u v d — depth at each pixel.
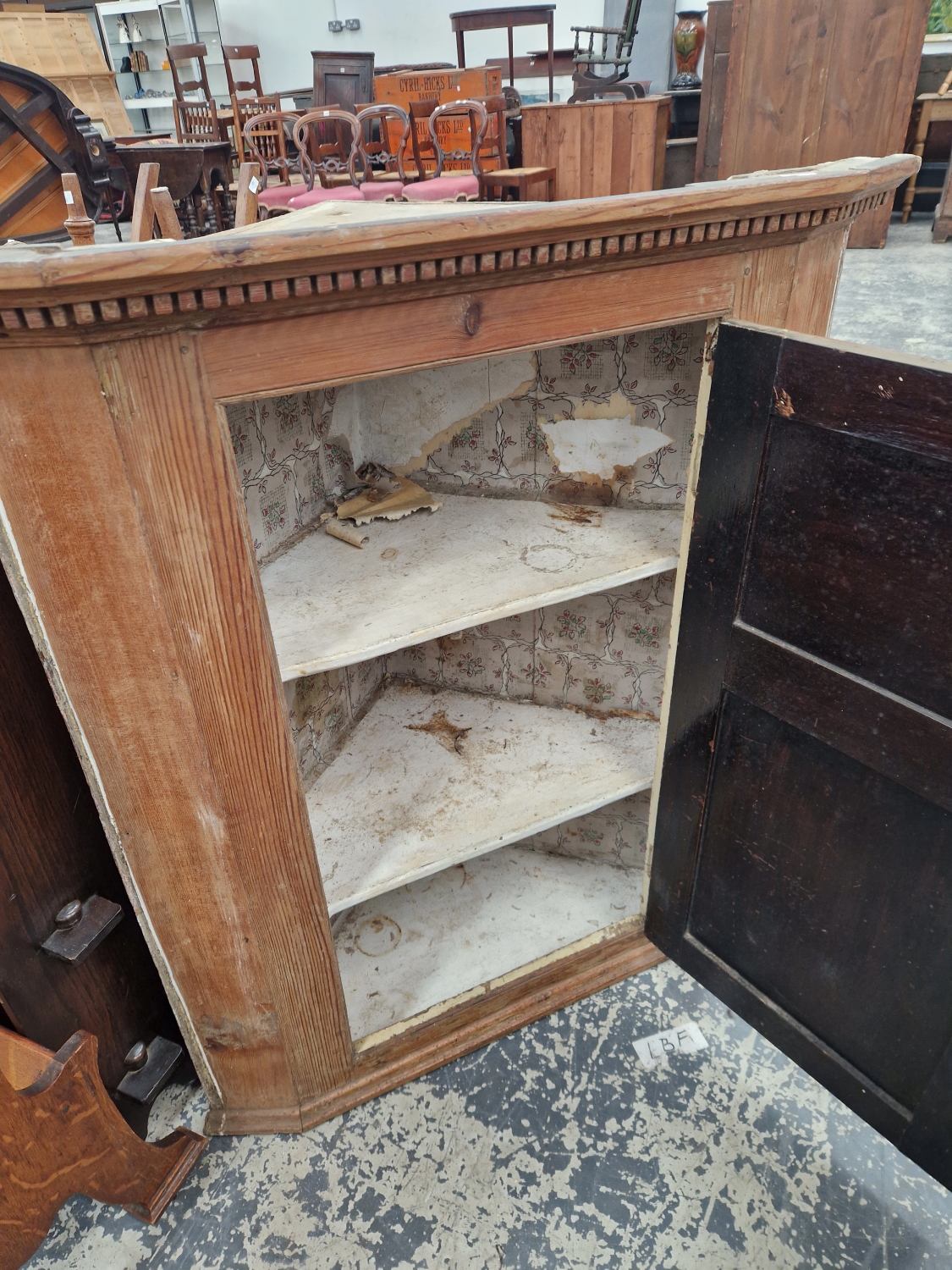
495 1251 1.35
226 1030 1.41
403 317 0.92
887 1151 1.47
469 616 1.32
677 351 1.43
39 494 0.87
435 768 1.76
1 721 1.11
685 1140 1.49
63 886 1.27
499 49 8.60
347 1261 1.35
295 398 1.55
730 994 1.57
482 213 0.85
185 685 1.02
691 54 6.43
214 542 0.95
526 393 1.60
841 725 1.11
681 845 1.53
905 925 1.16
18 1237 1.14
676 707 1.41
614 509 1.65
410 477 1.81
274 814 1.18
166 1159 1.41
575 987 1.74
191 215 3.33
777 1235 1.35
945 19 5.02
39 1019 1.27
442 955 1.82
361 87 5.80
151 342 0.81
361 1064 1.57
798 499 1.05
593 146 4.18
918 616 0.96
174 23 9.30
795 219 1.05
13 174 2.01
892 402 0.89
